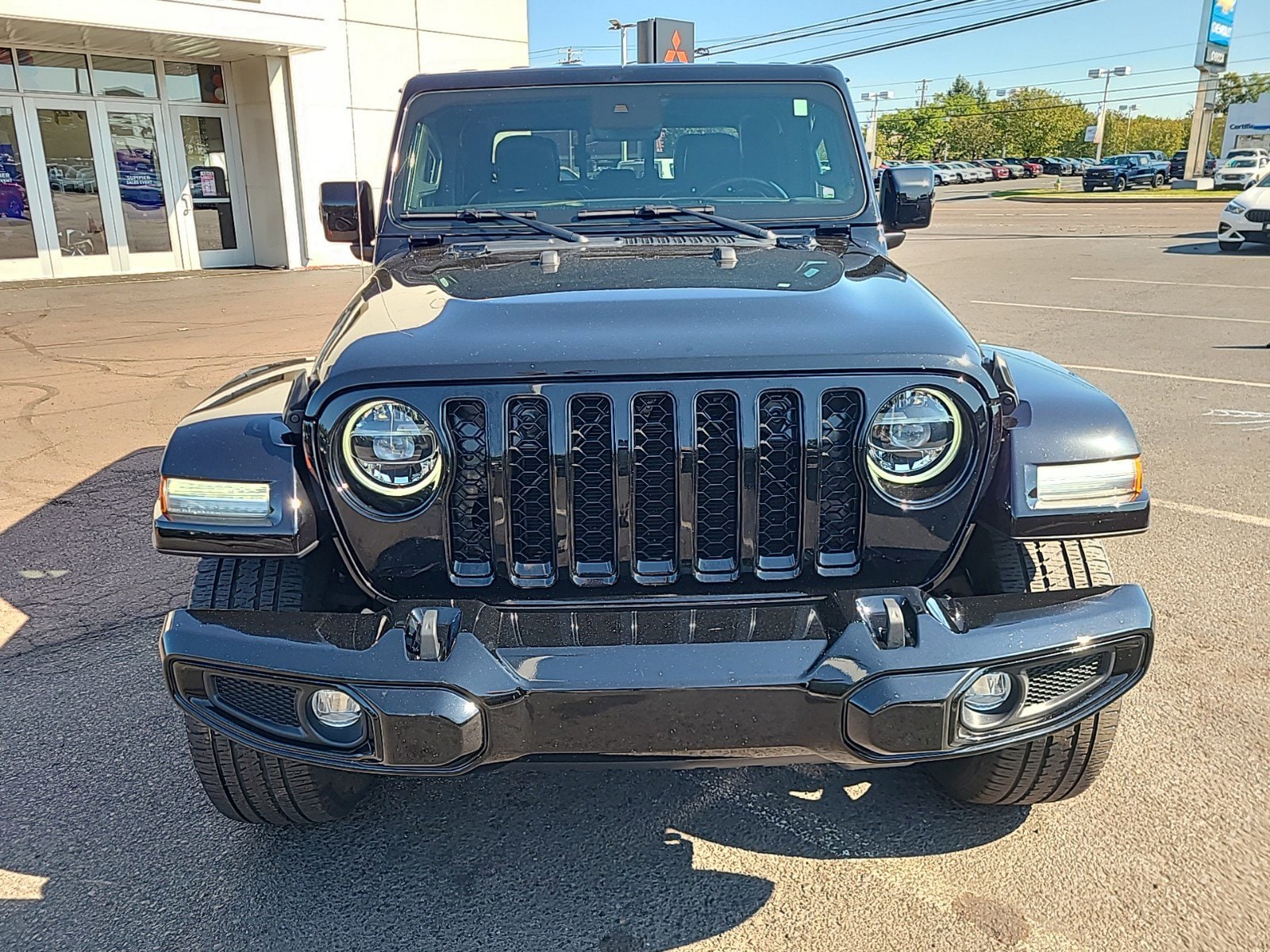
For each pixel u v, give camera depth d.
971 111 96.19
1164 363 8.21
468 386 2.04
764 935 2.31
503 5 17.27
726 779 2.92
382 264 3.05
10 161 13.51
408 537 2.11
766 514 2.14
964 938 2.28
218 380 7.86
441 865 2.57
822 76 3.46
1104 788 2.79
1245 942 2.23
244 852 2.62
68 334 9.90
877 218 3.33
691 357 2.04
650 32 9.05
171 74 14.76
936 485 2.13
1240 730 3.04
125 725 3.21
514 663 1.96
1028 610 2.06
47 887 2.48
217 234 15.70
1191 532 4.64
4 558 4.54
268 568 2.35
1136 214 29.86
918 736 1.98
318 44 14.19
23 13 11.67
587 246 2.99
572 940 2.31
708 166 3.40
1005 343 9.10
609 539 2.13
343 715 2.09
